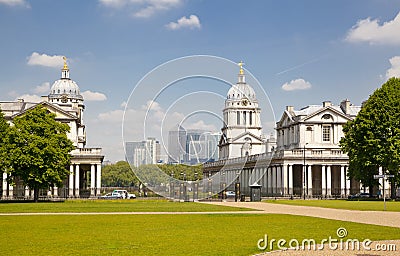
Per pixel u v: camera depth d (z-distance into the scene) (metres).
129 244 25.45
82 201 86.06
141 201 82.81
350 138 91.12
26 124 82.12
